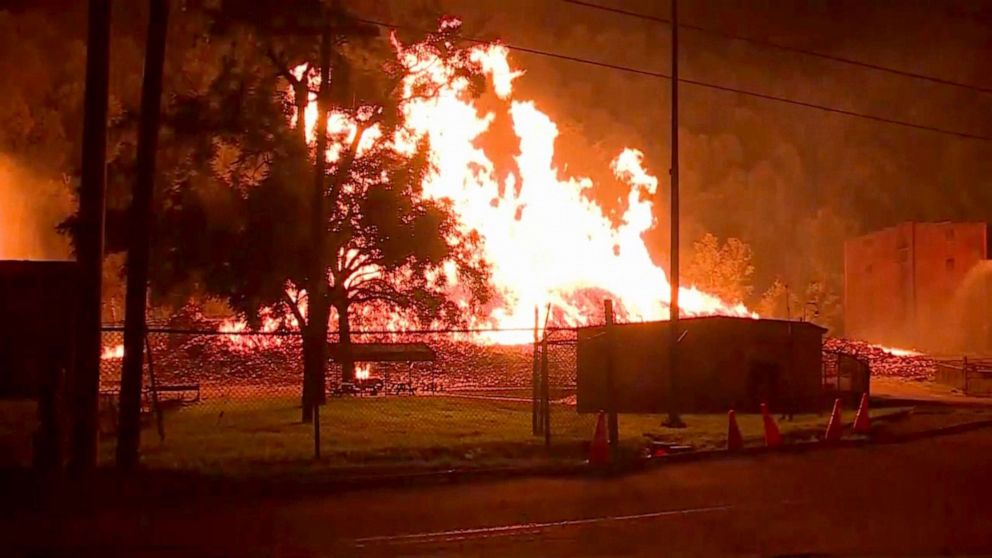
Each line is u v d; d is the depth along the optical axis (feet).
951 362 164.45
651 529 36.11
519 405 90.12
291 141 86.22
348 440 62.08
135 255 47.09
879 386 137.39
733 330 92.02
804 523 37.04
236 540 34.45
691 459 57.06
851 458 57.67
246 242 84.58
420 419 76.95
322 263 84.58
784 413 87.45
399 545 33.55
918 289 239.09
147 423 72.43
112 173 84.94
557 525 37.11
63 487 42.80
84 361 44.96
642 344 92.27
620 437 63.10
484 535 35.22
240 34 85.15
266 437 63.98
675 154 76.28
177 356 120.88
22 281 45.73
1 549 32.78
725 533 35.19
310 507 41.37
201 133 85.46
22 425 63.00
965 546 32.55
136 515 39.24
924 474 50.72
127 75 132.77
